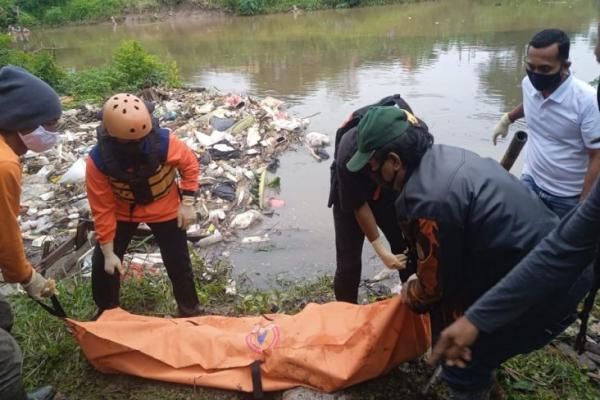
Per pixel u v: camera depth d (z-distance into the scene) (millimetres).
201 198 6027
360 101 9953
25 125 2404
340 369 2654
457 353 1865
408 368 2938
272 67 13633
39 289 2699
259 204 5934
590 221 1614
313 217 5688
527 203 2125
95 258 3236
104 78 11531
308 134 7965
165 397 2756
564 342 3207
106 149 2863
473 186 2064
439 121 8477
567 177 3422
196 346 2861
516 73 11164
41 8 25953
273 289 4266
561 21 17031
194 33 21094
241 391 2709
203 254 4977
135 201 3098
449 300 2361
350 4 25109
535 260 1713
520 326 2156
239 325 3086
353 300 3439
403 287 2672
